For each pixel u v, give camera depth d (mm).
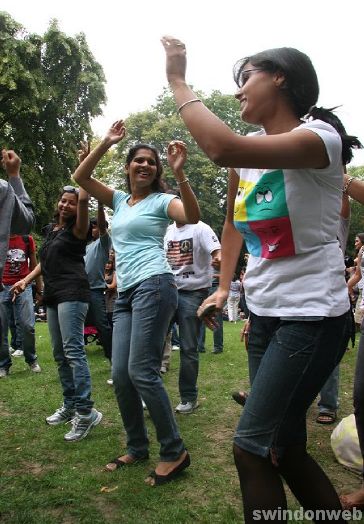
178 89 1517
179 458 2686
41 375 5172
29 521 2246
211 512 2332
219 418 3758
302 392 1567
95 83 18453
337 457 2873
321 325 1546
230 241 2084
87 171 3049
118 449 3105
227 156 1354
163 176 3070
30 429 3471
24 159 17688
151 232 2799
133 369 2650
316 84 1642
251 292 1716
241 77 1712
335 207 1604
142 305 2664
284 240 1574
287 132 1540
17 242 5332
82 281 3459
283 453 1652
